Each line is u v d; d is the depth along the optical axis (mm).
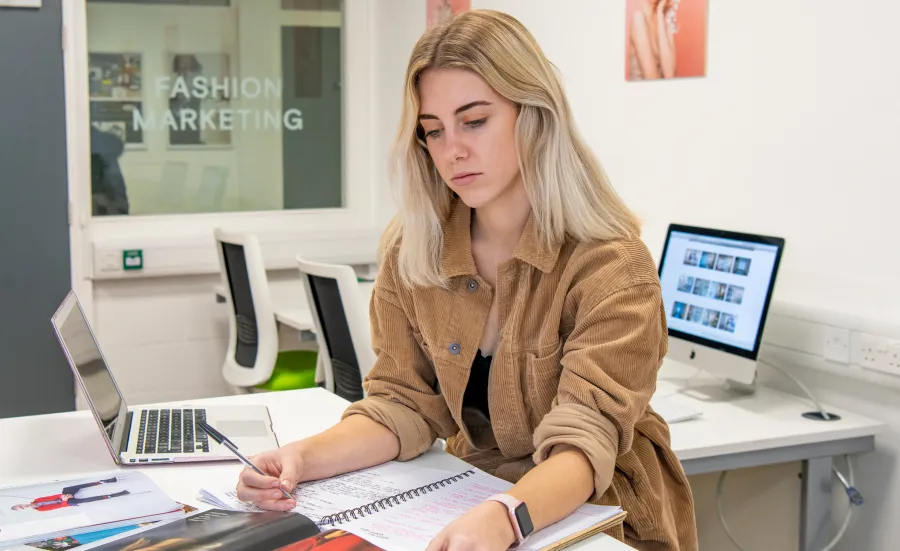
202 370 4395
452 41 1310
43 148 3939
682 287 2564
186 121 4355
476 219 1456
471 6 3809
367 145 4711
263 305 3463
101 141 4191
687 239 2580
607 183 1399
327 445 1370
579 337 1314
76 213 4020
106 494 1309
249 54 4449
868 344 2217
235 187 4488
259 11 4441
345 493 1293
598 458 1223
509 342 1381
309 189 4652
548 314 1366
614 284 1306
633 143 3012
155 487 1343
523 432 1416
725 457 2096
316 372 3455
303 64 4570
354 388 2947
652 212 2951
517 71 1304
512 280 1391
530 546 1114
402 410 1475
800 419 2250
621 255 1323
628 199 3053
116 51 4176
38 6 3863
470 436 1509
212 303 4379
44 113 3930
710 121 2701
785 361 2471
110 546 1077
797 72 2422
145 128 4273
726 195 2662
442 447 1633
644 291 1312
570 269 1349
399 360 1517
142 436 1602
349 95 4656
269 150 4543
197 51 4344
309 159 4633
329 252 4535
